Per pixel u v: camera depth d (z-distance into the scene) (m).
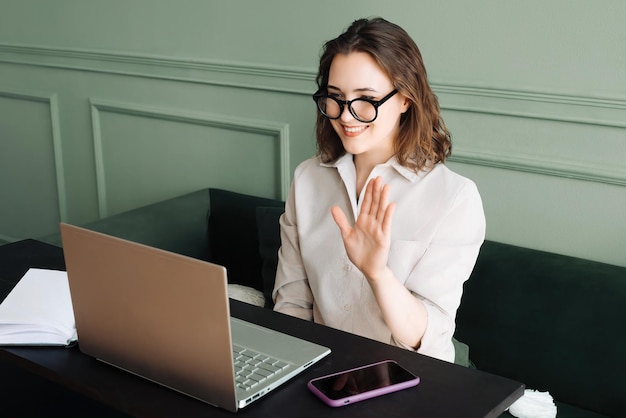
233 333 1.41
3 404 1.79
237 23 2.61
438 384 1.24
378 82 1.53
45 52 3.15
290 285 1.79
